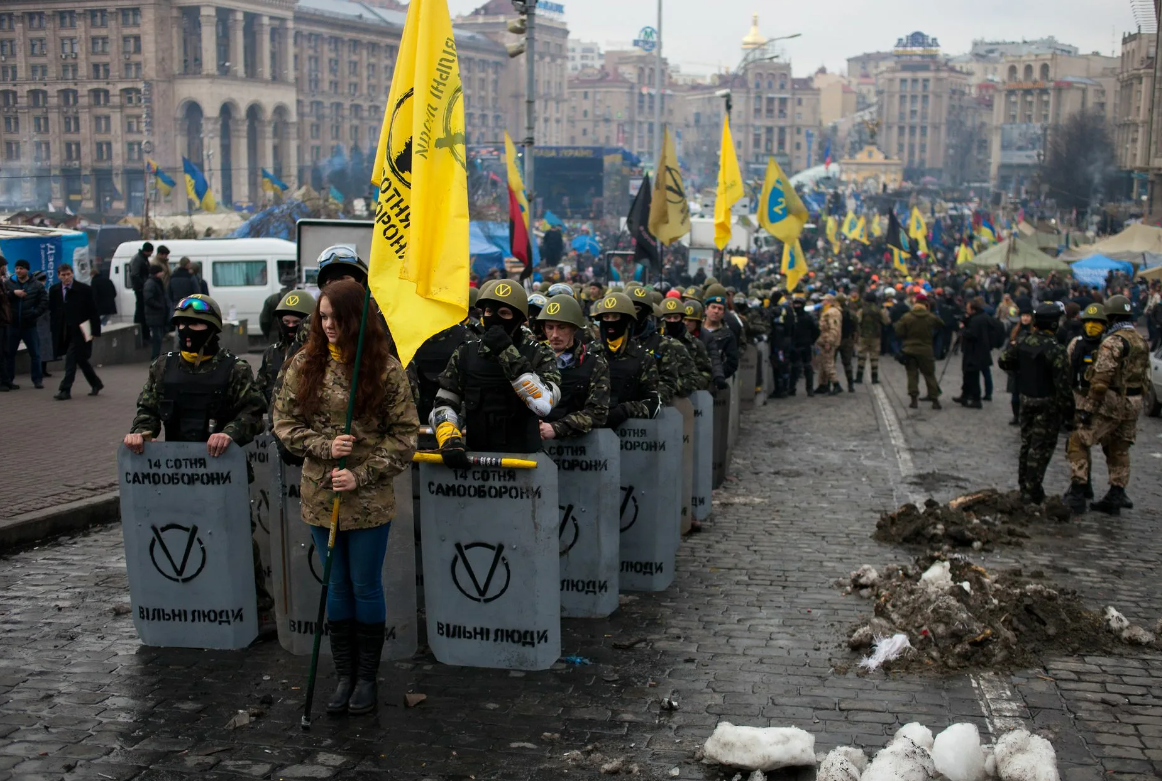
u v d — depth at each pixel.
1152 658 6.62
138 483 6.35
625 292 8.73
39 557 8.41
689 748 5.25
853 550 9.05
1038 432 10.84
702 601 7.54
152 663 6.19
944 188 163.62
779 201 21.69
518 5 17.77
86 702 5.64
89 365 16.62
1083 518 10.55
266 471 6.89
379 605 5.55
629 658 6.41
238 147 110.25
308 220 22.20
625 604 7.44
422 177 5.55
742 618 7.19
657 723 5.52
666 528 7.76
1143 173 72.62
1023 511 10.43
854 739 5.39
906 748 4.94
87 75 107.81
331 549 5.38
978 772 4.94
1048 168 109.75
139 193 108.88
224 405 6.48
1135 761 5.21
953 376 26.33
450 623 6.22
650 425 7.63
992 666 6.39
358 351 5.23
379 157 5.68
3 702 5.62
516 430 6.11
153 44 105.88
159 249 21.83
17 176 109.44
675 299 9.73
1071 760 5.21
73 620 6.93
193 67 109.31
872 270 46.94
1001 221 81.06
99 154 109.06
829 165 164.12
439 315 5.57
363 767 4.99
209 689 5.83
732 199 19.34
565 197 80.12
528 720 5.52
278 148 116.38
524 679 6.04
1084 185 105.75
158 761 5.01
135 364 21.95
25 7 108.06
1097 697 5.98
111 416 14.66
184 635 6.42
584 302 16.95
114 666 6.14
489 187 72.31
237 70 109.69
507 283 6.09
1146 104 72.62
